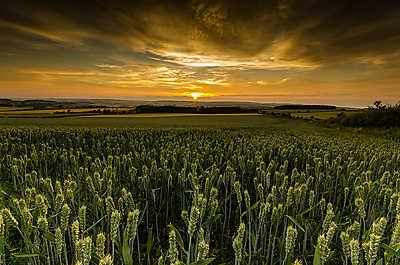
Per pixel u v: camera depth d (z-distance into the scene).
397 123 44.78
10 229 4.88
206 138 15.76
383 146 14.20
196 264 2.58
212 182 5.15
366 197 4.49
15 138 14.21
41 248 3.51
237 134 20.81
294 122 55.91
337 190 6.50
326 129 40.72
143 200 5.78
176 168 7.04
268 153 9.84
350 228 3.05
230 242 5.13
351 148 12.18
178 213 6.15
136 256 4.65
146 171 5.68
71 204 4.32
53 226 3.79
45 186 4.45
